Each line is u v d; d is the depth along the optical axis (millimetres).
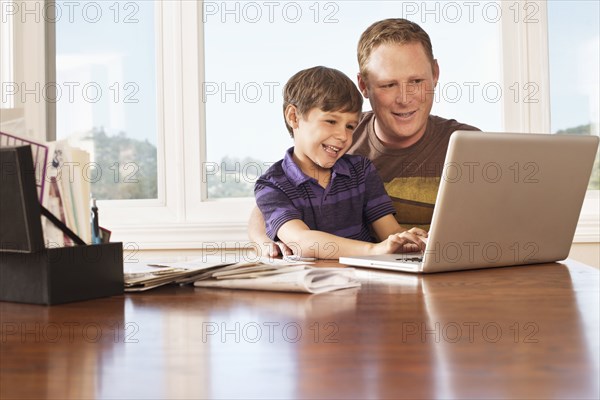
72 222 903
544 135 1271
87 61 2732
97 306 875
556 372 538
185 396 488
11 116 883
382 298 935
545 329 705
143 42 2711
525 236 1322
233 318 788
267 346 645
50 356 609
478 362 573
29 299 881
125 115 2725
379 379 524
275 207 1985
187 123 2633
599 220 2475
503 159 1220
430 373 540
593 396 475
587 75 2607
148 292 1006
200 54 2646
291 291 999
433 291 1000
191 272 1062
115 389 505
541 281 1108
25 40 2643
